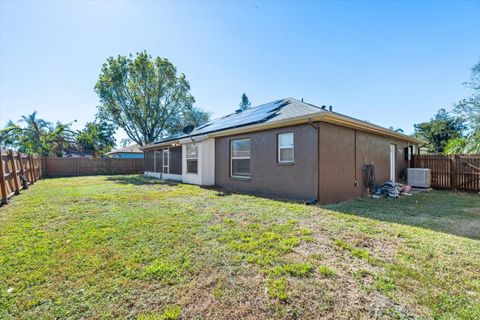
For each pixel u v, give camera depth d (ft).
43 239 12.08
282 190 25.02
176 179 45.60
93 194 26.84
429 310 6.62
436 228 13.91
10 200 23.06
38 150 69.31
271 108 33.19
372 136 29.53
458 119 61.67
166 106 81.61
